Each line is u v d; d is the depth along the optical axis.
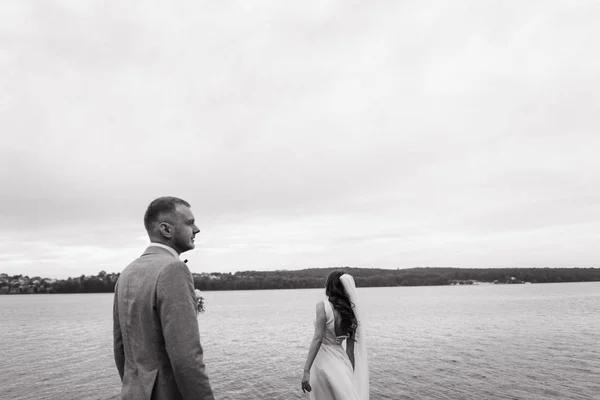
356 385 5.68
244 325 59.75
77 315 86.88
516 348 31.61
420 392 19.66
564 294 144.75
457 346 33.47
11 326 60.25
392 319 60.91
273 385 22.41
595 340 35.19
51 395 20.36
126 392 2.67
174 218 3.01
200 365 2.55
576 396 18.36
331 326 5.70
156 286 2.66
